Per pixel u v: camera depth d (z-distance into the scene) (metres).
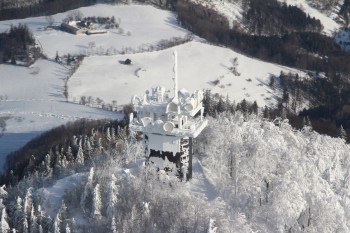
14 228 138.12
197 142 154.75
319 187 140.25
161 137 137.00
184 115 135.00
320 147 167.25
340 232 129.38
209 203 129.75
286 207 128.25
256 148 142.75
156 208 131.38
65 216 135.75
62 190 146.50
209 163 147.75
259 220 129.75
